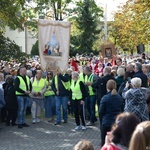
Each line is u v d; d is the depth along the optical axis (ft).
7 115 46.57
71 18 127.85
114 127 14.93
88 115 48.11
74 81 42.86
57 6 121.19
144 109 27.53
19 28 72.13
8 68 54.24
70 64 74.08
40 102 48.60
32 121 48.37
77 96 42.50
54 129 44.16
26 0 73.41
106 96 28.84
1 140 38.73
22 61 70.44
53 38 53.88
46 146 35.78
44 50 53.98
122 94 32.32
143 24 91.91
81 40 148.05
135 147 10.50
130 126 14.32
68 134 41.27
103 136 28.91
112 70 44.88
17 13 73.20
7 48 69.46
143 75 37.35
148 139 10.48
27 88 45.70
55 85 46.93
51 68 53.78
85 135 40.55
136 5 88.28
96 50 151.74
